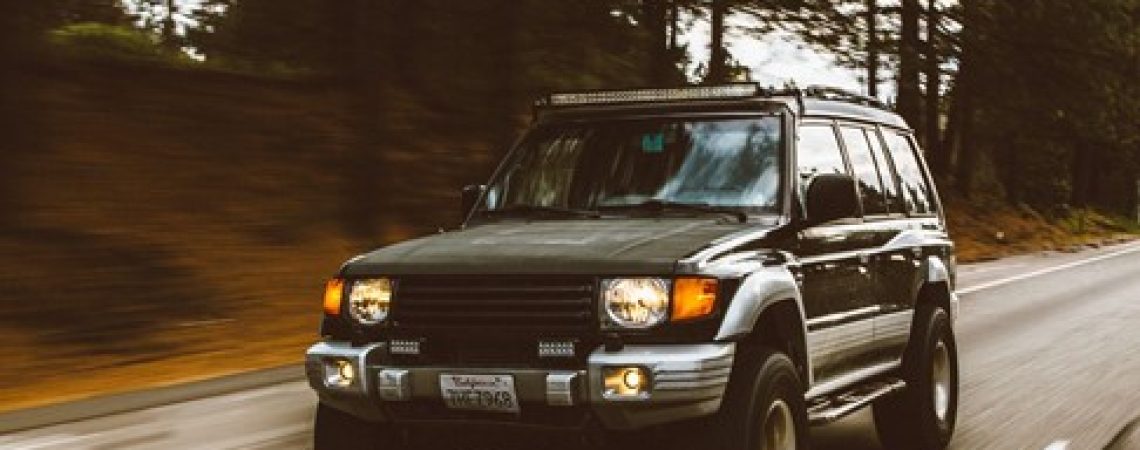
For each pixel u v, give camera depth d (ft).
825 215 18.40
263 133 67.92
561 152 20.70
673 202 19.02
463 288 16.21
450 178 72.02
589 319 15.60
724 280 15.88
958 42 105.40
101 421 27.04
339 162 67.05
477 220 20.33
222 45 82.02
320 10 77.97
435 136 75.82
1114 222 244.22
